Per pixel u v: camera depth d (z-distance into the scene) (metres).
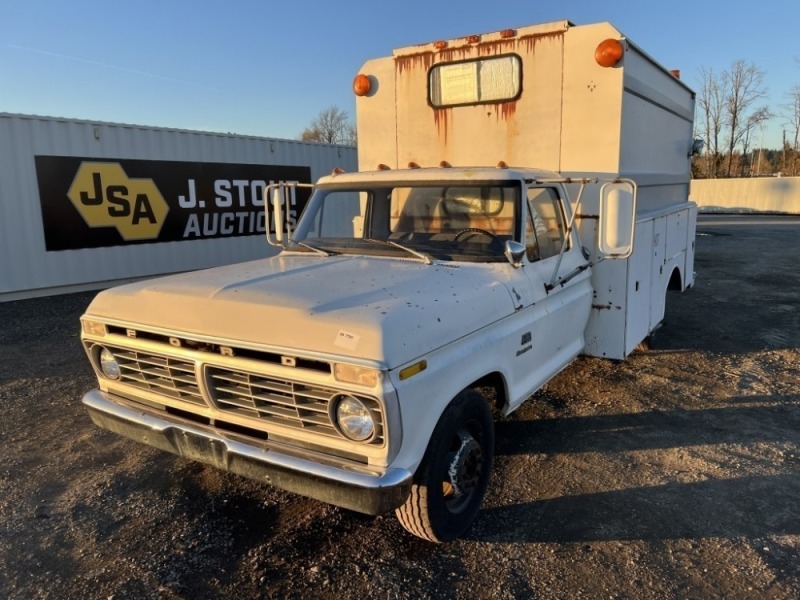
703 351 6.68
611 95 4.61
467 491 3.21
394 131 5.62
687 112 7.41
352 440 2.56
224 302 2.87
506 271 3.60
